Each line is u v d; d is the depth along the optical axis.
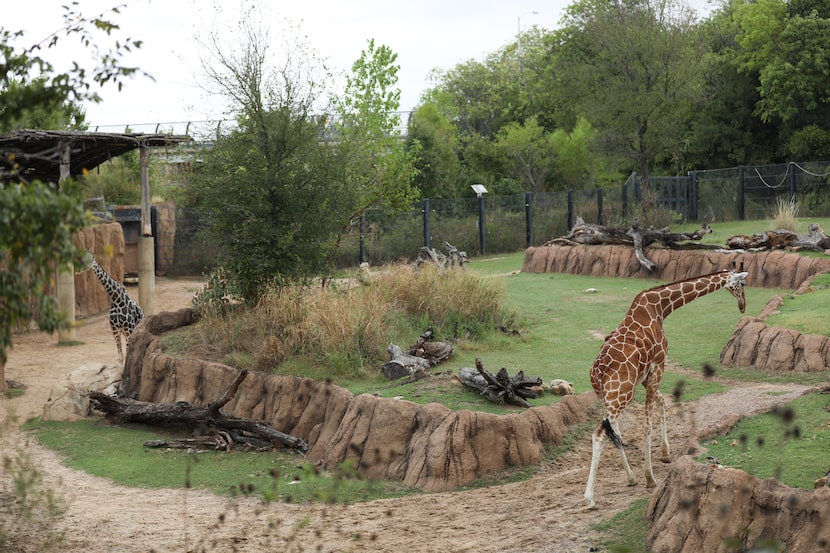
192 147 19.34
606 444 11.19
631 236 25.20
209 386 14.34
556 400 12.51
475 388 12.73
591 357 15.03
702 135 46.25
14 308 5.18
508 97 58.81
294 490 10.74
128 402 14.22
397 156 28.52
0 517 9.35
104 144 21.16
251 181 17.22
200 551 8.18
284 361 14.48
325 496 6.60
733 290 10.11
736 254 22.31
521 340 16.47
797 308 15.62
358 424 11.83
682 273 23.41
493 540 8.08
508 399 12.29
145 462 12.33
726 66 46.00
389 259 32.91
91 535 8.89
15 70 5.76
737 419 9.95
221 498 10.60
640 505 8.24
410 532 8.69
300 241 17.56
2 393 16.53
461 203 34.69
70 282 21.05
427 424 11.23
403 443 11.36
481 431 10.87
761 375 13.30
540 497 9.44
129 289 29.23
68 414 15.00
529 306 20.44
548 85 54.06
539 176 49.41
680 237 24.48
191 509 10.07
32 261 5.06
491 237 35.28
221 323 16.16
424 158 42.47
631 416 12.05
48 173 24.67
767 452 8.38
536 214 36.09
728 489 6.96
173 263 32.94
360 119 27.83
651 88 40.16
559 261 26.86
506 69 62.19
